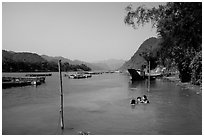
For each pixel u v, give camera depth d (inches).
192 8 797.2
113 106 1274.6
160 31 922.1
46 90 2311.8
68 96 1795.0
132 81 3481.8
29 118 1013.2
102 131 791.1
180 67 2476.6
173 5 829.8
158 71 4488.2
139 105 1278.3
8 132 798.5
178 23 829.8
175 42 935.7
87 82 3654.0
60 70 851.4
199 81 1905.8
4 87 2556.6
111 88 2459.4
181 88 2110.0
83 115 1053.2
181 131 777.6
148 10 894.4
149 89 2176.4
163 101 1402.6
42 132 792.9
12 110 1209.4
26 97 1749.5
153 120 930.7
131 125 862.5
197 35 831.1
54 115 1069.8
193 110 1112.8
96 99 1590.8
